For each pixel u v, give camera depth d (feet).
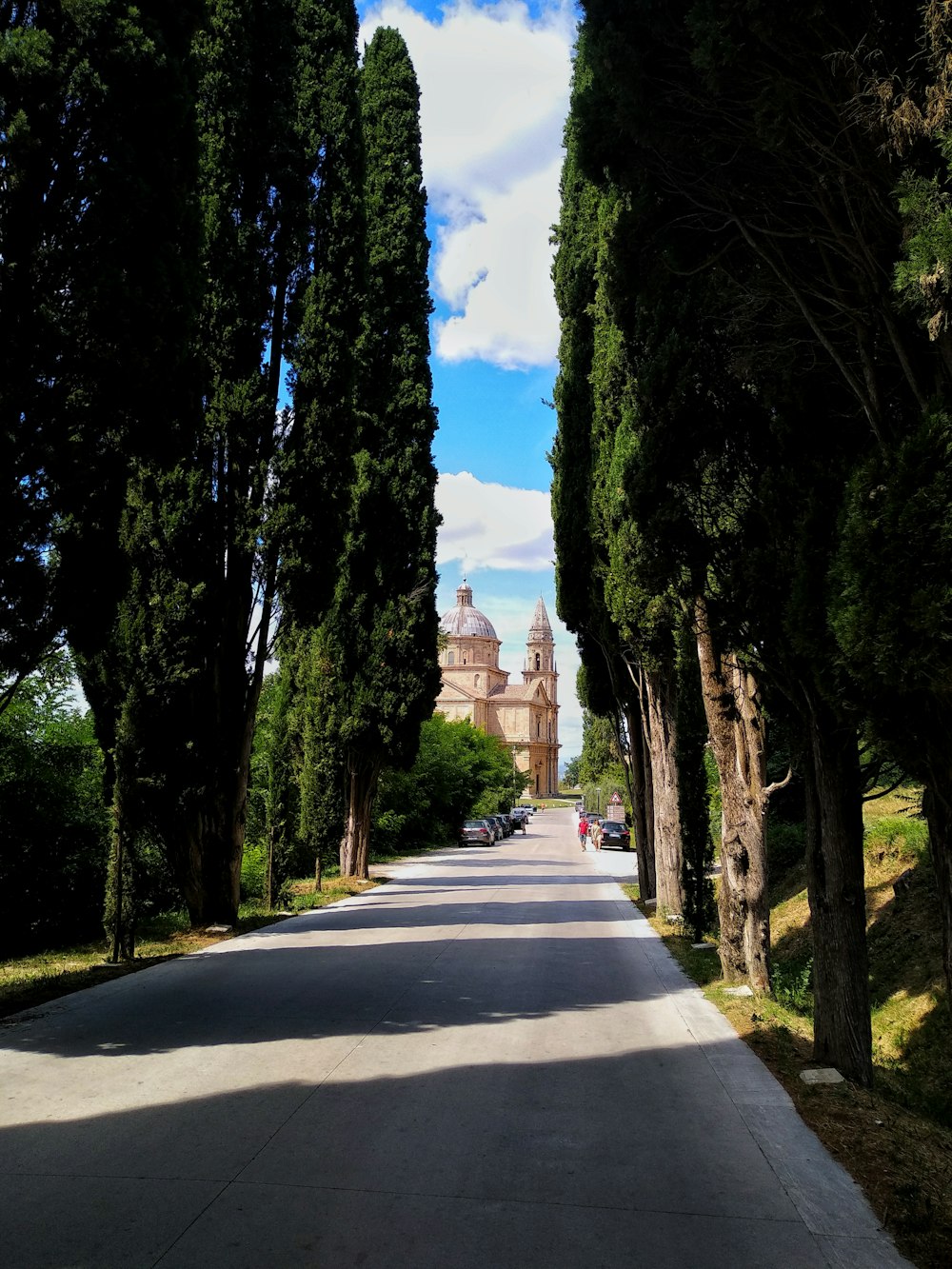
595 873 89.61
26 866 43.80
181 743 42.27
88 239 24.70
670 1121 17.81
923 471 12.89
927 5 13.44
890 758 15.80
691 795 45.78
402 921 49.96
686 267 20.51
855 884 22.03
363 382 75.66
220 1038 23.65
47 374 24.11
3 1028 24.73
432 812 146.10
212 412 45.16
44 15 24.32
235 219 46.68
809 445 20.10
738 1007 28.17
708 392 21.99
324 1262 11.97
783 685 22.13
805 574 16.40
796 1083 20.54
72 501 25.82
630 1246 12.62
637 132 17.94
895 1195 14.55
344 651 74.23
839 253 17.38
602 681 69.67
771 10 14.39
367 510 75.56
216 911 45.55
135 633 39.99
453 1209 13.65
